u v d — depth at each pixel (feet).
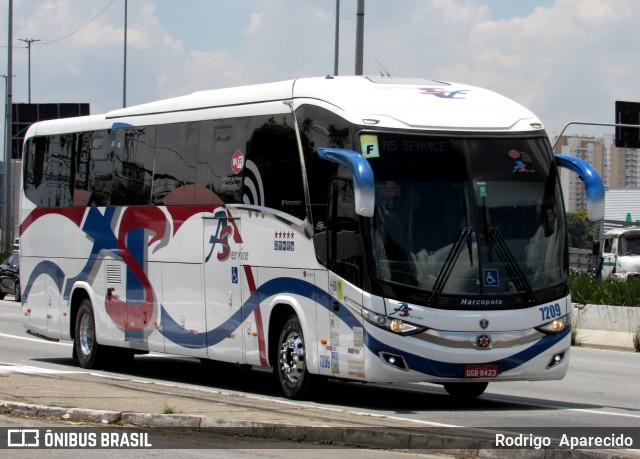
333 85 45.78
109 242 59.36
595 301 91.56
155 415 37.01
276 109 47.75
